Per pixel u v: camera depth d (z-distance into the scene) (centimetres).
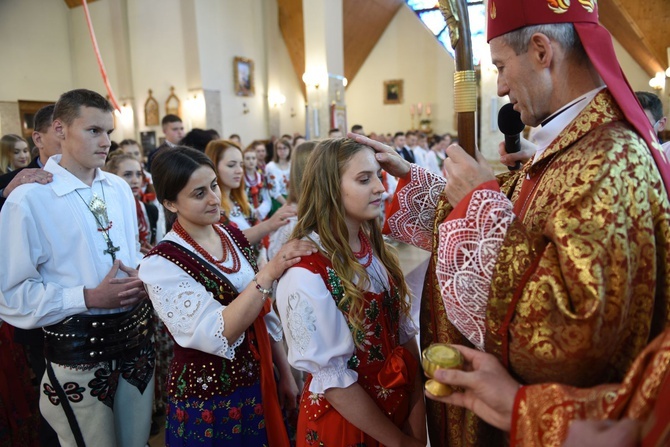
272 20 1251
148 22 1108
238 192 275
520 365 78
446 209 107
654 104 195
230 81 1134
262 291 121
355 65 1488
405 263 452
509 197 110
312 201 114
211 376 135
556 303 72
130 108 1155
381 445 110
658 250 76
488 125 742
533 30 84
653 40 819
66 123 158
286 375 169
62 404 154
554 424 64
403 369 105
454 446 106
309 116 987
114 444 161
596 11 87
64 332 152
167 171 138
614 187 72
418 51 1426
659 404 51
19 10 1116
